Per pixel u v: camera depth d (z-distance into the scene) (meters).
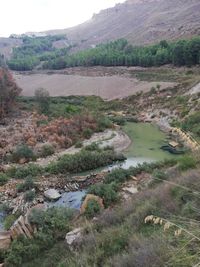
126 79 101.31
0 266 15.10
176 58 100.94
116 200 23.78
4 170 36.84
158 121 62.72
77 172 36.19
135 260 8.30
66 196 29.44
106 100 88.94
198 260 4.05
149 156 41.22
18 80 129.75
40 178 33.97
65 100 87.38
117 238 11.64
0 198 29.42
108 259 10.32
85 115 58.97
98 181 32.59
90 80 108.44
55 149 44.94
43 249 16.17
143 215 12.57
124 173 31.00
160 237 8.47
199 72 88.69
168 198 13.30
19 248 15.92
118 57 124.50
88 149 44.03
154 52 118.62
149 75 99.75
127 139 49.97
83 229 15.73
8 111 71.19
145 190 20.69
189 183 12.90
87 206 21.17
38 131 51.53
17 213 25.66
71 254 13.38
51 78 123.50
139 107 75.62
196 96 63.66
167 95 75.31
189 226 4.75
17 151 40.97
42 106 72.19
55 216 19.31
